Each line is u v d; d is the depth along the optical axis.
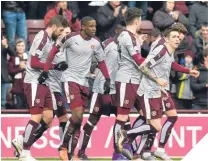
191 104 34.22
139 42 28.16
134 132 28.16
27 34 36.31
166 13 34.59
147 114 27.75
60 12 34.97
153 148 31.88
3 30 35.81
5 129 31.77
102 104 28.88
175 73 33.84
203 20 36.19
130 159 28.36
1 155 31.72
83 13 36.97
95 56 28.02
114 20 35.25
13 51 34.31
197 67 34.22
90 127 29.03
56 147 31.78
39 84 27.50
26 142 28.02
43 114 28.66
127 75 27.84
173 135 32.09
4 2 35.78
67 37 27.53
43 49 27.39
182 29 27.45
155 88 27.64
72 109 27.83
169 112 28.77
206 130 32.19
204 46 34.66
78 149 31.47
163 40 27.55
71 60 27.67
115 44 29.06
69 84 27.69
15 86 34.09
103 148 31.81
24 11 37.03
